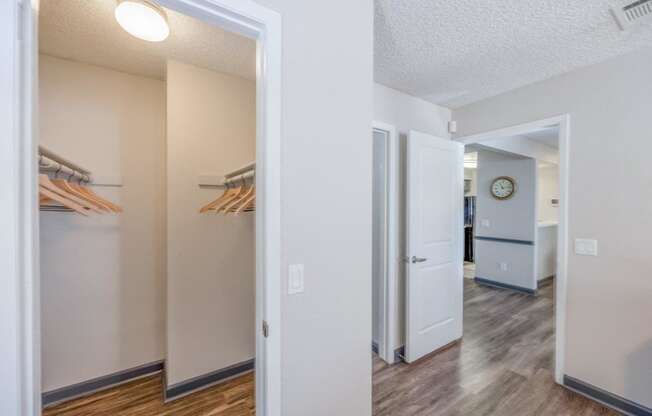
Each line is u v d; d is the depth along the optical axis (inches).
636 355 71.1
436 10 58.4
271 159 39.9
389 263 98.5
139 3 47.4
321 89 44.8
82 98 76.7
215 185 82.3
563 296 83.1
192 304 79.9
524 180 177.8
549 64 80.1
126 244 82.3
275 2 40.1
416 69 84.1
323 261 45.3
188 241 79.4
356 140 49.0
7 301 23.2
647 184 70.0
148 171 85.1
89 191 72.2
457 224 111.3
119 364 81.6
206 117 81.0
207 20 38.1
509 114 98.5
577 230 80.8
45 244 72.9
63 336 74.8
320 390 45.1
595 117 78.4
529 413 72.9
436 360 98.4
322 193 45.0
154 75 83.6
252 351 89.5
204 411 72.1
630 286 72.2
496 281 189.9
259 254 41.5
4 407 23.2
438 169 103.8
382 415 72.5
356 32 49.0
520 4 56.4
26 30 24.7
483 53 74.8
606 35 66.2
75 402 74.3
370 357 51.2
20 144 24.1
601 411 73.4
